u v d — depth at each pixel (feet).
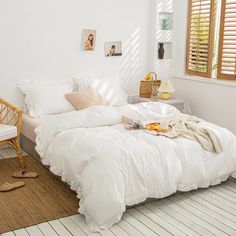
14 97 15.28
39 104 14.71
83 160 10.02
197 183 11.23
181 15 18.54
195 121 13.28
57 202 10.61
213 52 17.52
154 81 17.95
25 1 14.80
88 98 15.05
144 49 18.43
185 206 10.59
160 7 18.08
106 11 16.84
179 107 17.52
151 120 13.21
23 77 15.34
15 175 12.40
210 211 10.31
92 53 16.85
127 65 18.04
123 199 9.48
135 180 9.89
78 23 16.19
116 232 9.11
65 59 16.17
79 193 10.03
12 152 15.08
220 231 9.25
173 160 10.71
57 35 15.78
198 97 17.88
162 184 10.28
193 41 18.26
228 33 16.40
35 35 15.28
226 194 11.50
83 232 9.07
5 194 11.06
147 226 9.42
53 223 9.46
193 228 9.36
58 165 11.23
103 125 13.07
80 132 11.44
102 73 17.34
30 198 10.84
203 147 11.57
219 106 16.84
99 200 9.25
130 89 18.42
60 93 15.30
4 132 12.61
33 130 13.57
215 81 16.75
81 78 16.48
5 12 14.48
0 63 14.75
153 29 18.25
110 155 9.77
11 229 9.09
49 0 15.30
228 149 12.07
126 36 17.69
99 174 9.48
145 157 10.24
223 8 16.20
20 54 15.10
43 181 12.14
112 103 16.28
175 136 11.64
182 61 18.85
